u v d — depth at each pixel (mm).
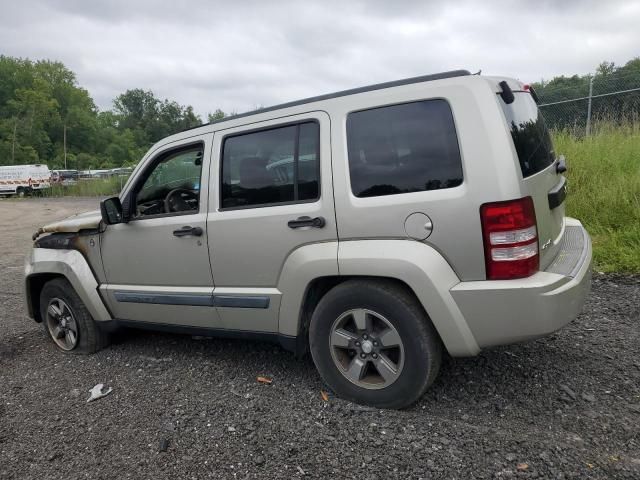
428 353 2889
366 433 2824
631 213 6449
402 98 2934
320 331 3195
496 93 2836
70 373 4059
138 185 4039
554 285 2688
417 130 2879
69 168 91438
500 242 2656
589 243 3496
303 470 2555
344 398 3213
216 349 4301
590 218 6730
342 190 3023
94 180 39406
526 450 2568
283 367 3830
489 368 3516
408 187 2869
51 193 38938
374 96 3023
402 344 2936
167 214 3832
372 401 3092
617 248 5793
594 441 2629
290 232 3211
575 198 7094
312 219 3096
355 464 2566
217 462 2678
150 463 2717
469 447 2625
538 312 2637
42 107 86500
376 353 3049
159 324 4035
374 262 2891
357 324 3064
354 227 2982
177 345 4473
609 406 2957
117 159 104562
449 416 2977
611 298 4770
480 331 2748
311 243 3150
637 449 2537
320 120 3166
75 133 99312
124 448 2885
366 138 3014
